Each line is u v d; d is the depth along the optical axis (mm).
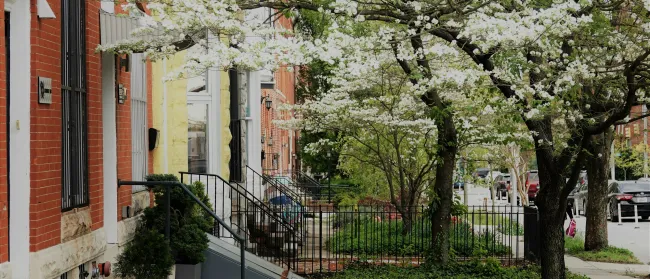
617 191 34031
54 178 8883
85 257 9781
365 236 19438
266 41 10320
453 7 11141
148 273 10672
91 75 10414
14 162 8078
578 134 12375
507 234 25594
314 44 11141
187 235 12227
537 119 12234
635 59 11375
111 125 11273
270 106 29922
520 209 37281
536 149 13266
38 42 8445
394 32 11430
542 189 13547
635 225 31094
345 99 20406
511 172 34031
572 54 12000
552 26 10539
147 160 13984
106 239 10766
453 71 11539
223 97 19906
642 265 19688
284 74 39062
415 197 22844
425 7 11320
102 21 10812
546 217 13609
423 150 22141
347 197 27141
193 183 15781
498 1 11336
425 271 16766
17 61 8102
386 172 20500
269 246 17453
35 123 8352
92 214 10359
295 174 38906
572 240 24109
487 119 18016
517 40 10305
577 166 12875
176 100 16203
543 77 12461
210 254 13000
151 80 14438
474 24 10438
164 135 16031
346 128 20922
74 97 9789
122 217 11695
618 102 12906
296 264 17453
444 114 15367
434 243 17297
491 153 27688
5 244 7816
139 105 13445
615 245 24812
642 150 40312
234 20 10500
